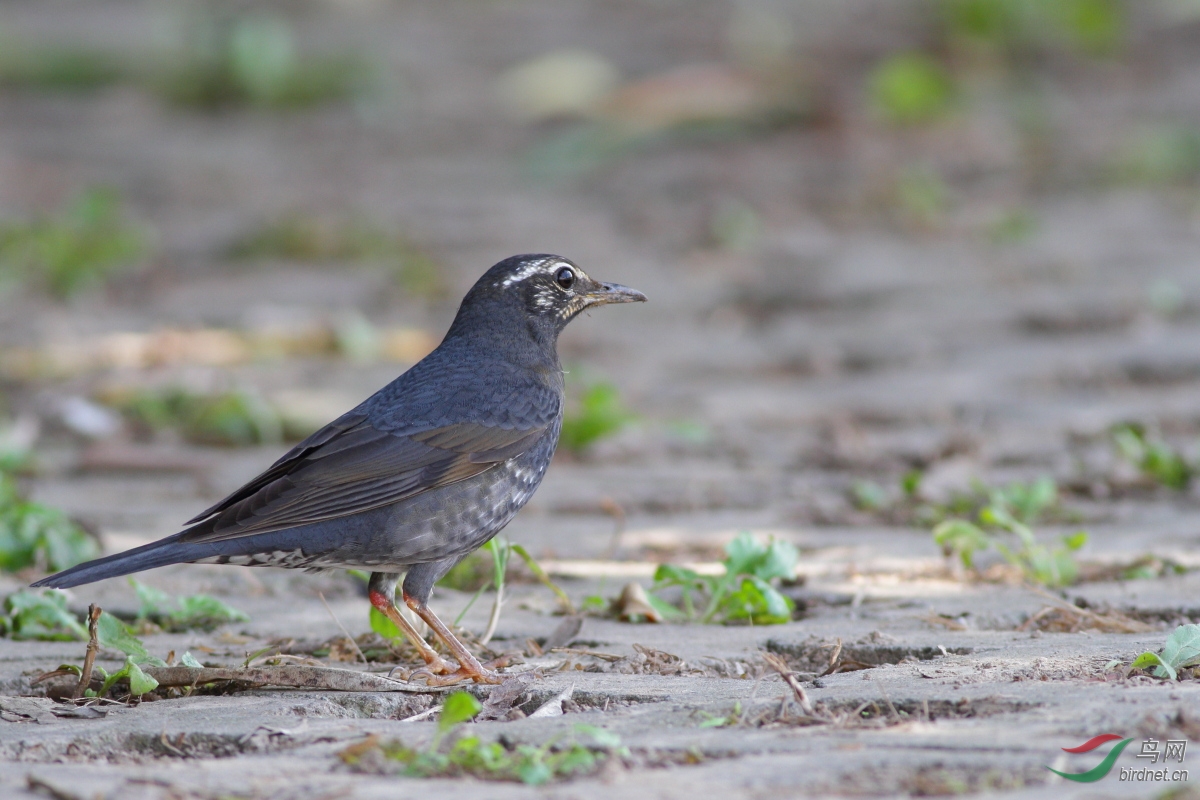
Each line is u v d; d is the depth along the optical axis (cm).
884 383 1489
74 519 981
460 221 2409
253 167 2922
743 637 748
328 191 2677
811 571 899
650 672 680
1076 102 3058
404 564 742
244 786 488
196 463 1273
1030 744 505
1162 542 944
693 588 862
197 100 3550
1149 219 2230
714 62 3409
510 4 4412
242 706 617
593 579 904
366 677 648
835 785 473
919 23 3662
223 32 3725
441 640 730
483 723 575
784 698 585
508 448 776
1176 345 1558
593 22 4103
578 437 1303
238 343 1719
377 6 4462
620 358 1656
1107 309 1712
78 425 1416
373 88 3509
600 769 501
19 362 1661
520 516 1088
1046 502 1030
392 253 2208
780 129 2945
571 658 712
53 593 815
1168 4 3916
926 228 2238
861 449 1241
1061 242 2098
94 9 4628
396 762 515
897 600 820
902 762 491
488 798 467
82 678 647
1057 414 1326
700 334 1753
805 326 1753
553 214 2441
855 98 3020
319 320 1784
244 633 792
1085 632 736
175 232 2427
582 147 2833
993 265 1992
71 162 2992
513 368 816
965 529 877
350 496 726
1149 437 1177
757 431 1341
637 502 1120
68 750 553
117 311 1941
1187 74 3278
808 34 3631
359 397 1488
